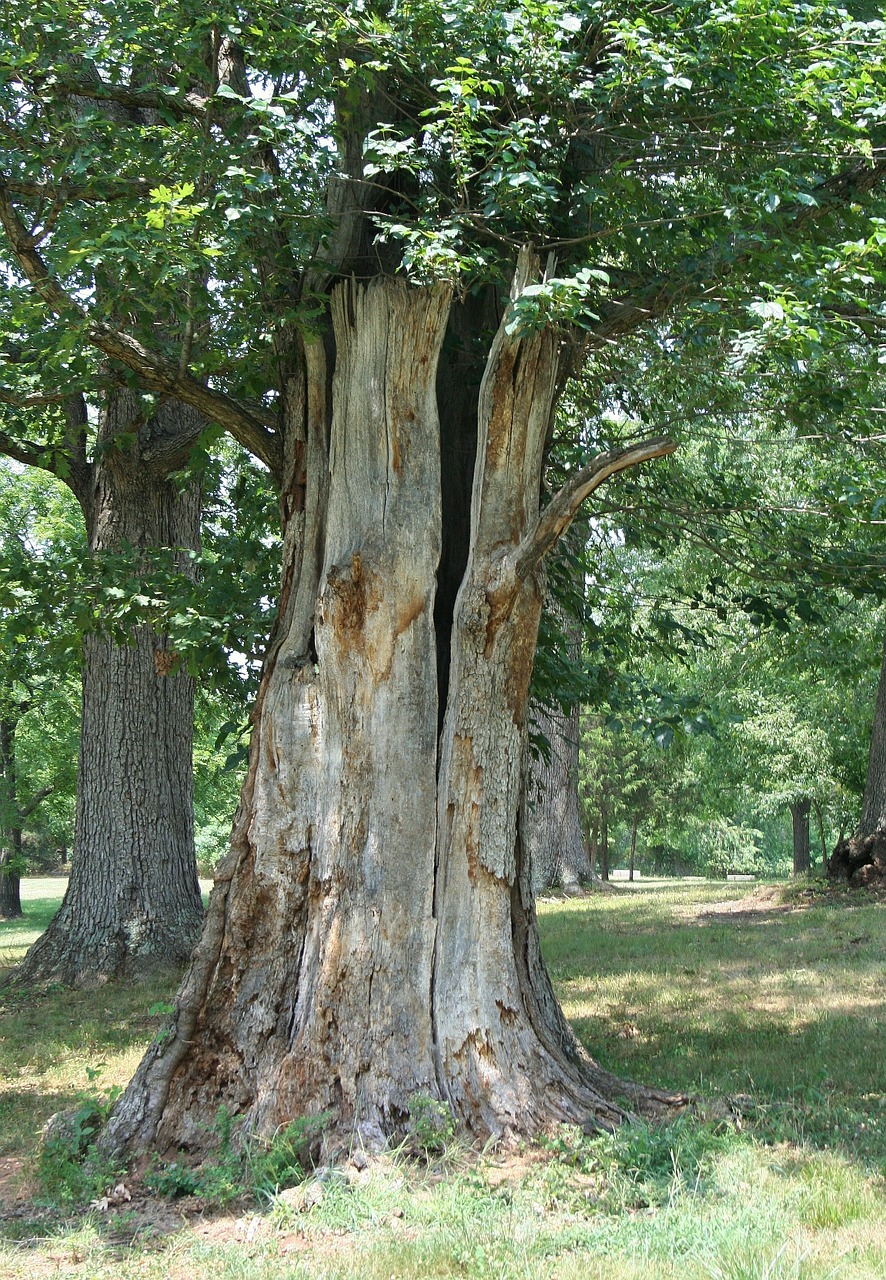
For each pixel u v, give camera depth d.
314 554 6.33
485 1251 4.08
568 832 22.44
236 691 8.58
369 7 6.01
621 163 6.60
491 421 5.95
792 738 24.31
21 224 6.59
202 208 5.36
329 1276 3.93
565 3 6.04
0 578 7.93
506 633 5.86
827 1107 5.80
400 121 6.38
